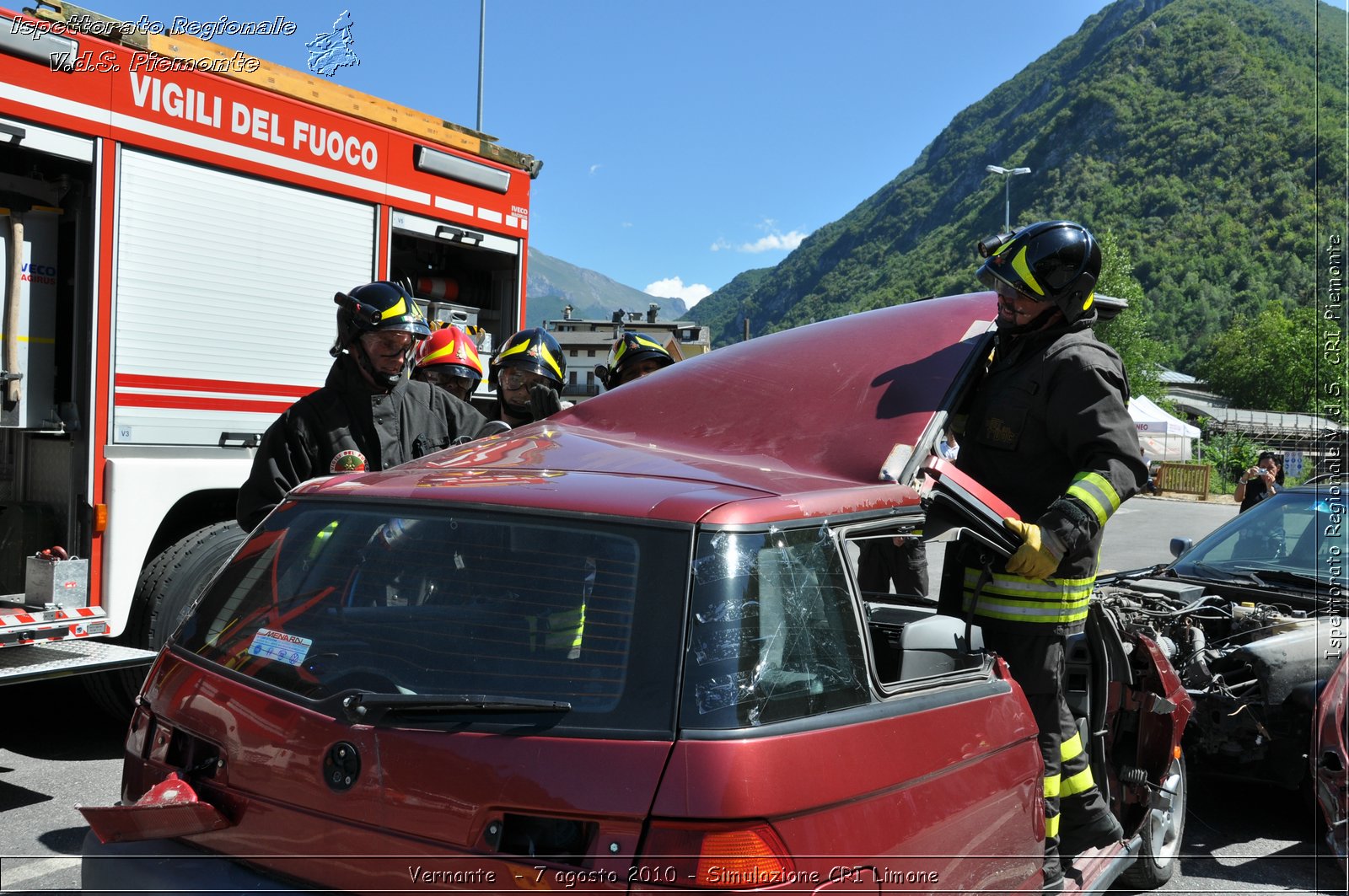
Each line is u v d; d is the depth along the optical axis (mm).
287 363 5688
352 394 3957
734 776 1782
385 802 1936
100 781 4621
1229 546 5668
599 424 3209
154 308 5016
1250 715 4441
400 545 2252
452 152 6609
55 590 4648
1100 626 3621
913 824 2098
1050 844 3027
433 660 2061
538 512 2152
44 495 4953
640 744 1816
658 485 2252
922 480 2652
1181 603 5031
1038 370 3141
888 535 2480
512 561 2105
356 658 2137
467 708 1901
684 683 1859
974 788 2330
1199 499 36438
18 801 4316
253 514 3799
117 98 4809
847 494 2367
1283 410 75375
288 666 2201
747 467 2572
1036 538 2805
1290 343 77500
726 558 1985
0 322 4613
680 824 1756
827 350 3285
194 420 5223
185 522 5352
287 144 5621
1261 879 4117
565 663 1955
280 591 2357
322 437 3883
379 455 3984
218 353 5324
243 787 2135
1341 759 4016
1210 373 88125
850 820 1942
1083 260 3047
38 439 4965
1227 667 4695
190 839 2195
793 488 2332
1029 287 3049
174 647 2469
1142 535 21297
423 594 2154
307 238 5770
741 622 1940
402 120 6305
